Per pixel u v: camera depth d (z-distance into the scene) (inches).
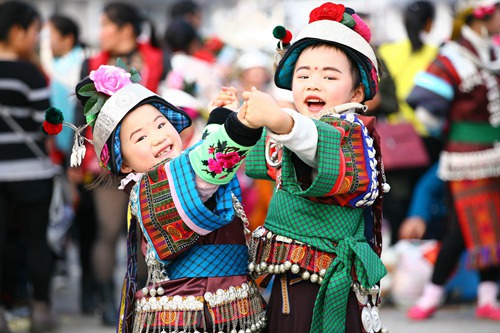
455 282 641.0
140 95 304.7
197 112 511.5
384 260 646.5
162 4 1651.1
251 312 302.2
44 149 551.8
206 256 298.2
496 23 567.8
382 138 645.9
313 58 302.8
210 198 292.0
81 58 664.4
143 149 300.8
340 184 281.1
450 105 578.2
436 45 700.7
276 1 1068.5
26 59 557.9
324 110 299.9
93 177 567.5
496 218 570.3
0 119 538.0
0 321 546.0
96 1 1491.1
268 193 586.2
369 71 307.4
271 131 273.1
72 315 633.6
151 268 296.8
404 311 631.8
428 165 685.3
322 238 297.4
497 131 569.0
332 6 305.6
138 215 293.1
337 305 293.7
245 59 724.7
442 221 644.1
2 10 547.5
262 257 305.0
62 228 633.0
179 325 292.0
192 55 713.0
